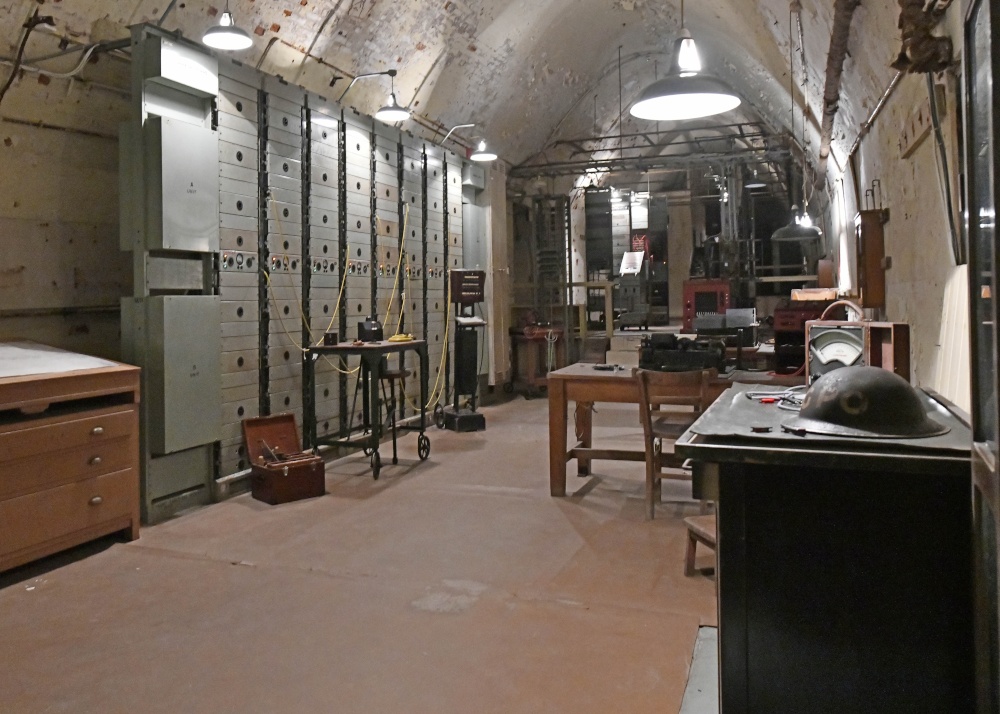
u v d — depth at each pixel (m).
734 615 1.60
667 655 2.49
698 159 9.68
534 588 3.11
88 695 2.29
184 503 4.35
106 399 3.78
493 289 8.92
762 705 1.59
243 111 4.82
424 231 7.33
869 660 1.52
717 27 7.23
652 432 4.06
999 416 1.00
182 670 2.44
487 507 4.38
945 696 1.49
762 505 1.57
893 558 1.50
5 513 3.15
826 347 2.92
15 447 3.18
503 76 7.95
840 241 6.87
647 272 12.70
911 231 3.36
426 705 2.20
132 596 3.07
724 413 1.99
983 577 1.32
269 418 4.93
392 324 6.73
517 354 9.68
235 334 4.75
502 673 2.39
